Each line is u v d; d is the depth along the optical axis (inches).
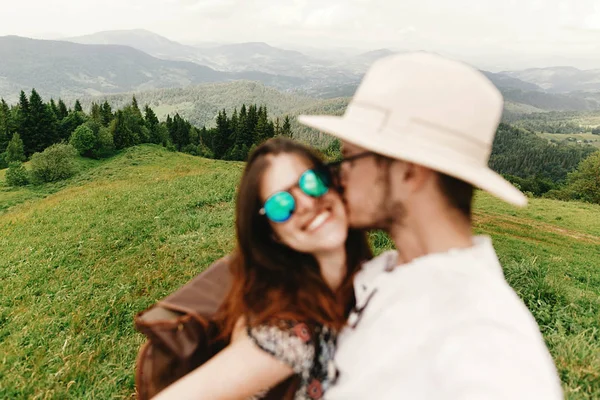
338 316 48.7
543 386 30.6
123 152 3260.3
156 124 3922.2
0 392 225.5
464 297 35.6
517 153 7632.9
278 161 48.6
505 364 30.7
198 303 55.6
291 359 46.1
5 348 294.8
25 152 3388.3
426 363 34.6
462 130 41.5
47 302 400.8
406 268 41.4
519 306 37.6
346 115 47.9
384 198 43.2
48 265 517.7
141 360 54.9
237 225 50.8
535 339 35.0
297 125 6943.9
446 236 41.4
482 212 1435.8
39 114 3385.8
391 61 46.1
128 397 217.0
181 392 45.9
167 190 967.0
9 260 568.4
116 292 384.8
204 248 494.0
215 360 47.6
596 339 206.8
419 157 39.4
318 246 48.3
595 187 2269.9
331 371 46.2
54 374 239.5
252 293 48.5
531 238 1085.1
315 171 47.7
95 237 612.1
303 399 47.2
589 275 631.2
